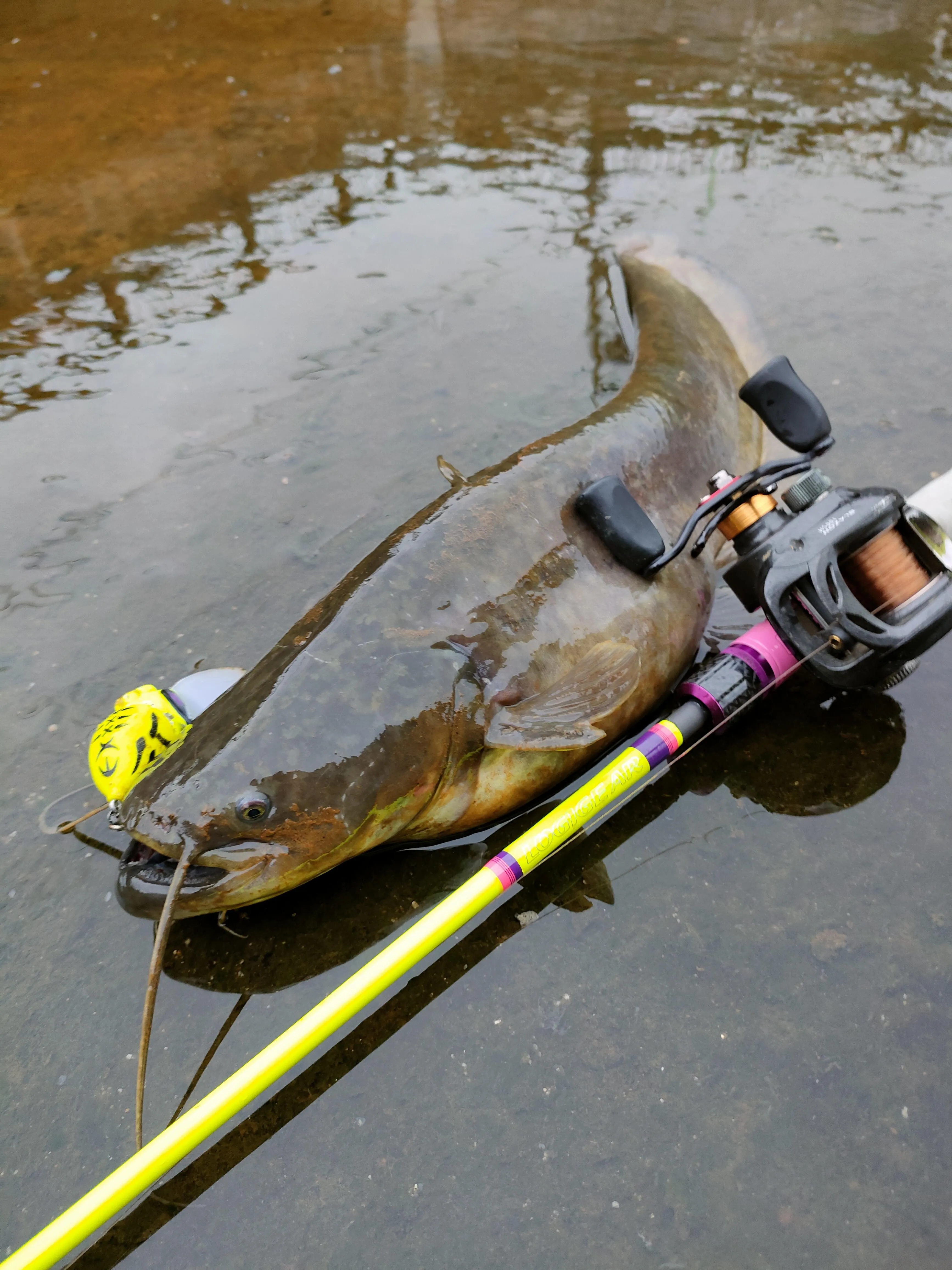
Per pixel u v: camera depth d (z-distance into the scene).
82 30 1.15
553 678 0.41
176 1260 0.31
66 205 0.83
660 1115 0.33
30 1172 0.33
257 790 0.35
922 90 0.94
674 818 0.41
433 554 0.40
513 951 0.37
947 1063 0.34
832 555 0.38
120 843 0.41
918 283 0.69
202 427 0.61
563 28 1.13
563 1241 0.31
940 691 0.44
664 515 0.47
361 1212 0.32
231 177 0.86
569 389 0.62
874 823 0.40
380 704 0.37
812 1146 0.32
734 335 0.63
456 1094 0.34
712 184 0.82
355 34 1.12
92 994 0.37
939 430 0.57
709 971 0.36
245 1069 0.31
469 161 0.87
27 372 0.66
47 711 0.46
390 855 0.41
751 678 0.40
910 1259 0.30
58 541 0.55
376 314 0.70
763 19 1.12
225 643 0.49
